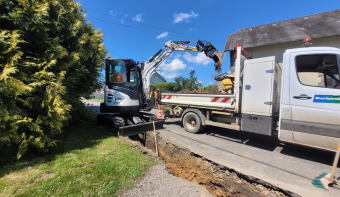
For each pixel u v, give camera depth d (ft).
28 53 11.14
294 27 31.35
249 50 32.12
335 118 9.96
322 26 27.91
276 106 13.78
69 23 13.25
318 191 8.24
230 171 10.48
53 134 11.55
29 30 10.64
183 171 13.24
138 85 19.57
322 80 10.68
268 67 12.66
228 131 19.30
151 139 17.54
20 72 9.76
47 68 11.30
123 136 16.17
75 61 12.81
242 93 14.17
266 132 12.77
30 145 10.68
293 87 11.47
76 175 8.91
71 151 11.91
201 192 8.61
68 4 13.29
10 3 9.89
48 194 7.38
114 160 10.84
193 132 18.31
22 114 9.91
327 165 11.05
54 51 11.35
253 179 9.41
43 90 10.90
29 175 8.67
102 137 15.64
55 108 10.39
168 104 21.53
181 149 13.87
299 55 11.36
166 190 8.48
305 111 10.95
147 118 20.65
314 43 26.84
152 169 10.28
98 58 17.66
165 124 23.04
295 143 11.52
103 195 7.61
